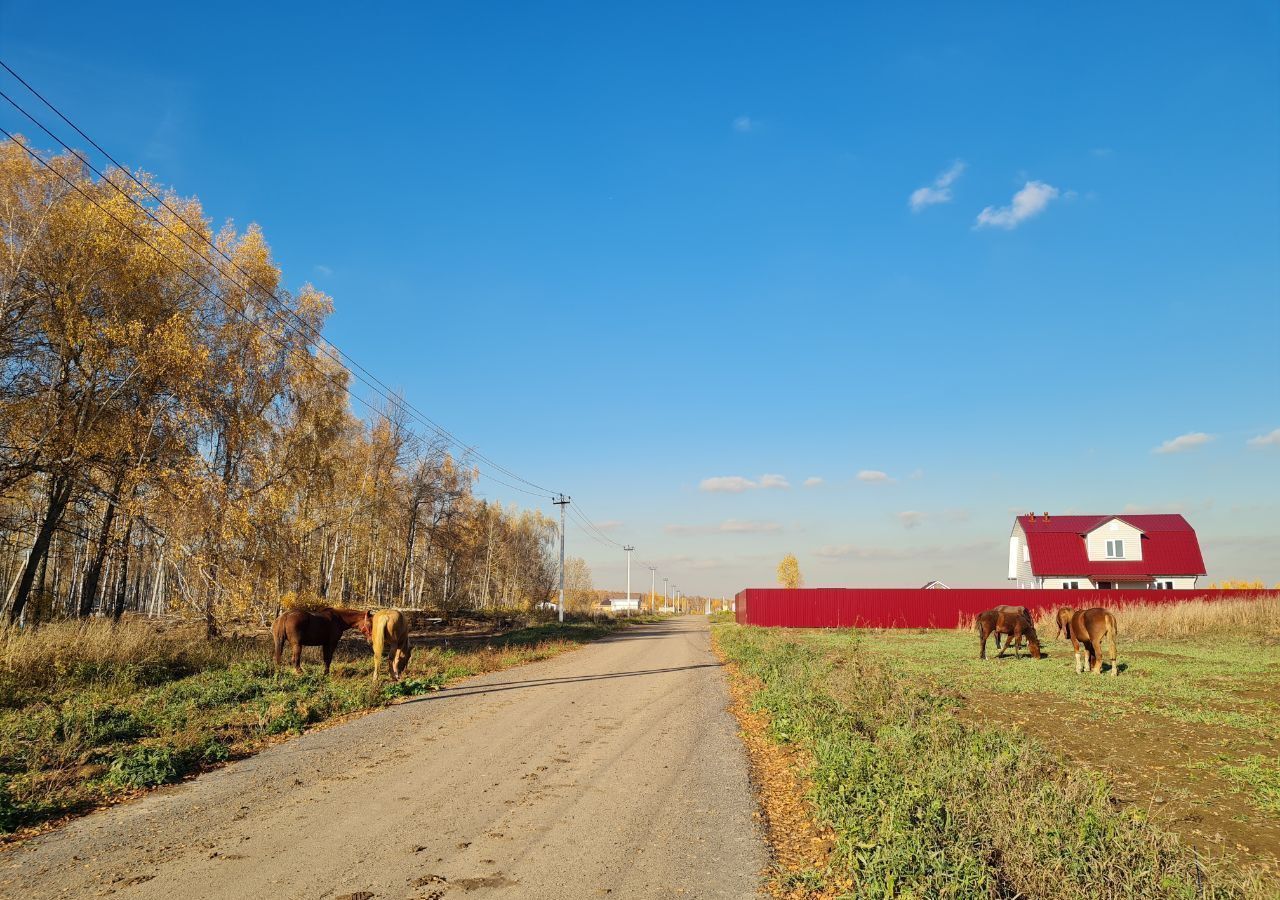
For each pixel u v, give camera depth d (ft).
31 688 42.75
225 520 72.79
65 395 69.67
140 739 33.06
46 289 69.72
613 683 57.36
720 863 19.12
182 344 71.00
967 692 48.93
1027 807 19.51
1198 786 27.02
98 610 105.70
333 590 137.08
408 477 144.25
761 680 56.03
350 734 36.06
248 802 24.59
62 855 19.54
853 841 17.90
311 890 17.15
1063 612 61.16
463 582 201.36
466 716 41.32
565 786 26.68
